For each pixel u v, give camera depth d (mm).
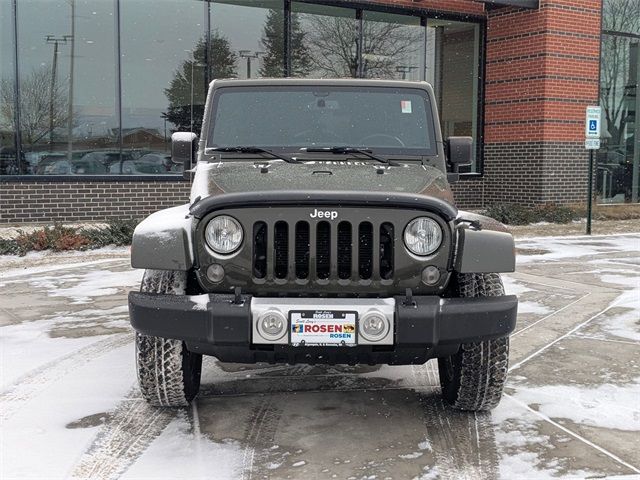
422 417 4070
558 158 16875
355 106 4898
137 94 14734
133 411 4133
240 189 3715
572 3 16609
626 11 18844
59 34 13961
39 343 5625
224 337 3434
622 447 3621
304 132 4816
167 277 3721
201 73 15391
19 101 13664
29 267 9742
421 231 3547
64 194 13719
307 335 3428
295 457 3508
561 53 16609
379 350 3541
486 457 3502
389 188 3764
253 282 3533
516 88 17172
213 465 3406
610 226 15680
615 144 18953
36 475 3266
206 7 15312
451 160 4859
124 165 14648
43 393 4430
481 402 3963
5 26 13531
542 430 3850
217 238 3537
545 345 5625
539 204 16766
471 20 17875
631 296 7590
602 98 18562
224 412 4148
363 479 3254
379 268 3537
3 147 13594
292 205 3523
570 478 3262
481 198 18250
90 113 14312
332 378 4844
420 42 17734
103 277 8859
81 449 3574
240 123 4855
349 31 16922
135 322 3602
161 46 14930
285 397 4441
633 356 5297
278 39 16172
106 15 14359
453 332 3467
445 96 17984
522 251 11477
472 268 3523
